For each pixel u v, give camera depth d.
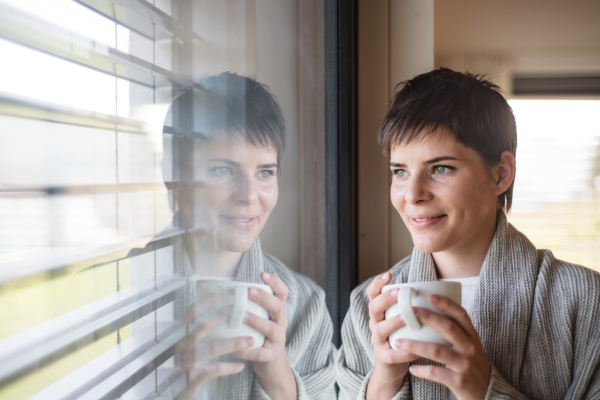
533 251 0.65
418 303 0.48
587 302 0.60
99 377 0.12
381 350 0.53
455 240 0.63
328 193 0.72
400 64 1.05
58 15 0.10
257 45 0.30
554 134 1.82
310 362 0.60
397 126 0.66
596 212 1.84
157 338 0.16
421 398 0.63
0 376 0.08
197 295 0.20
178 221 0.17
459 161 0.61
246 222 0.28
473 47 1.66
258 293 0.33
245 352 0.32
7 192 0.08
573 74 1.68
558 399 0.60
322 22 0.67
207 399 0.22
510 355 0.61
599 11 1.63
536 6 1.64
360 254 1.08
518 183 1.89
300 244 0.50
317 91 0.62
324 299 0.67
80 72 0.11
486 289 0.63
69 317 0.11
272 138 0.35
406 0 1.05
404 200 0.66
